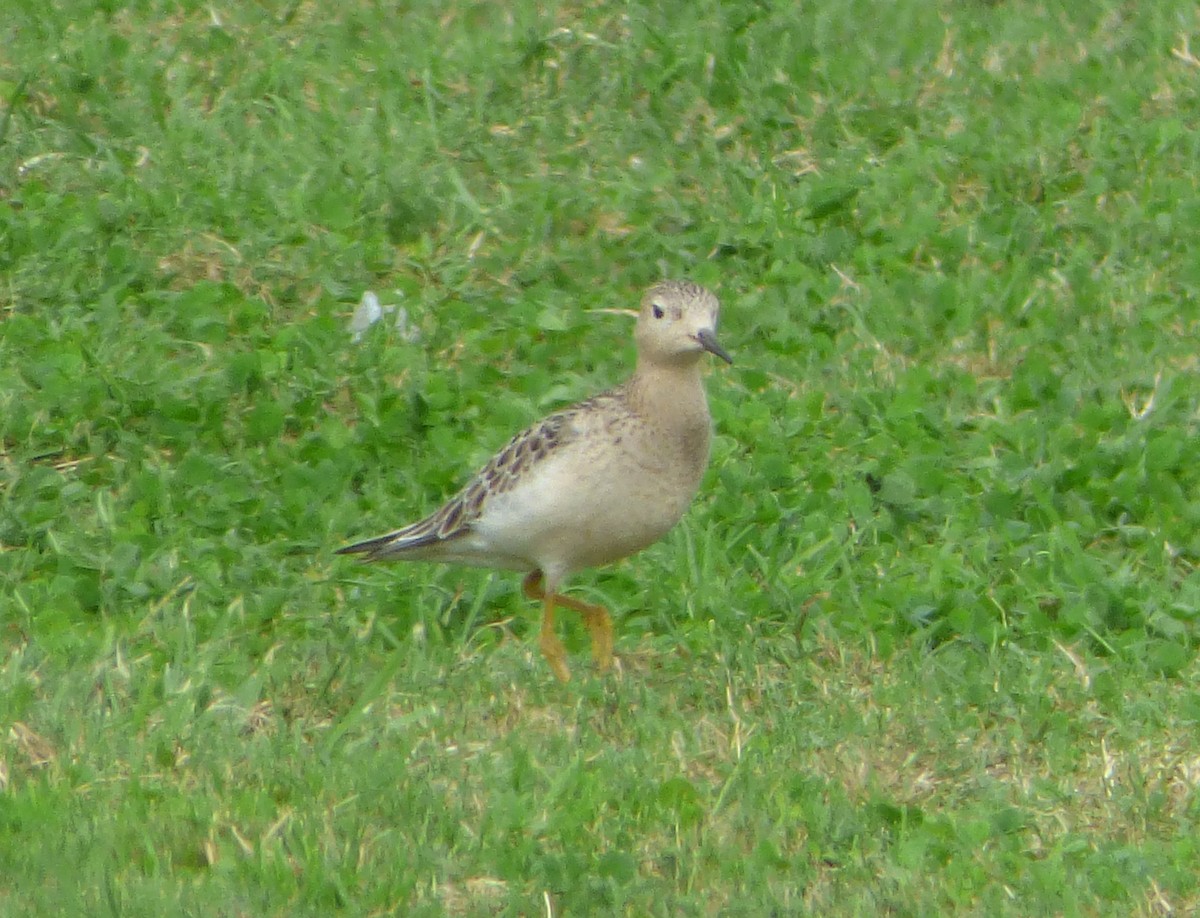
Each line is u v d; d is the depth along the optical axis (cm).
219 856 902
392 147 1652
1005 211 1617
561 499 1039
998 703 1052
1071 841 930
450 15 1864
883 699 1061
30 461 1284
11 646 1093
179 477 1262
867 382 1405
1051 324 1479
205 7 1839
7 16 1794
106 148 1619
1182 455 1301
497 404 1352
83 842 898
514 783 970
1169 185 1634
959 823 946
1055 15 1894
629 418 1036
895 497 1254
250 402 1359
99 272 1473
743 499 1258
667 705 1066
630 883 888
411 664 1094
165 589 1156
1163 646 1094
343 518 1225
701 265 1534
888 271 1546
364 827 920
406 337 1441
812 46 1809
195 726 1000
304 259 1513
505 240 1567
